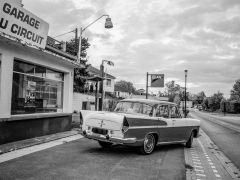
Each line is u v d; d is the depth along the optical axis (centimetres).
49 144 973
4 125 923
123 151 916
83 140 1104
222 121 3722
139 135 839
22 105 1041
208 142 1355
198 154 982
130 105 968
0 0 816
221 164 825
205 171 724
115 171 647
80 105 3266
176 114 1044
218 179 653
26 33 957
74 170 632
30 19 959
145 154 884
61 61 1248
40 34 1034
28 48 984
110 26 1628
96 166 682
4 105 917
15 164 660
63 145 963
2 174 572
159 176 634
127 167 694
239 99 7956
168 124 959
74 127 1552
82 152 851
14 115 980
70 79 1396
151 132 884
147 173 652
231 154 1061
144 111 936
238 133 1983
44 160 716
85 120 874
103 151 888
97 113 857
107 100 3484
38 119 1117
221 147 1240
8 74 931
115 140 804
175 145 1172
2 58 902
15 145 896
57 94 1330
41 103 1178
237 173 733
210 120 3891
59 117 1292
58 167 652
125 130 799
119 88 7162
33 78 1112
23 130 1021
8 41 880
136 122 827
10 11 863
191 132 1120
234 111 7088
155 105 945
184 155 936
